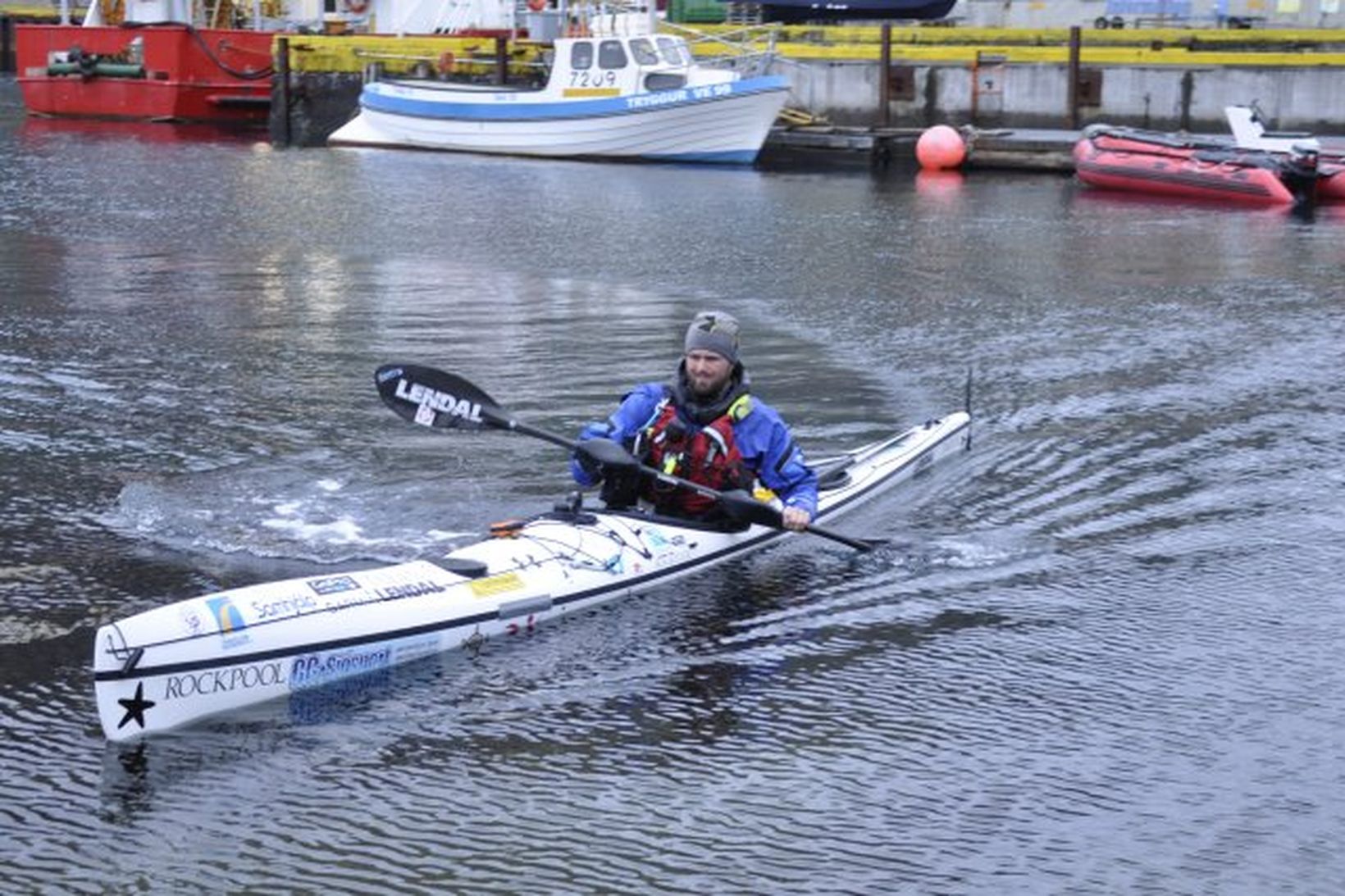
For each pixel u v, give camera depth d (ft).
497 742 21.88
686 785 20.85
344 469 33.68
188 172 96.99
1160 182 92.68
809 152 111.65
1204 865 19.06
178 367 43.32
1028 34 117.70
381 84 116.67
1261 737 22.38
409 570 24.97
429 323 50.39
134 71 130.72
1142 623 26.48
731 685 23.84
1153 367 45.24
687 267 63.46
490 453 35.01
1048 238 73.36
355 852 19.15
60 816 19.75
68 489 32.07
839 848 19.36
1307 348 48.06
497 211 81.56
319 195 86.79
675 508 28.45
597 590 26.37
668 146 108.47
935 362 45.80
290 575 27.43
